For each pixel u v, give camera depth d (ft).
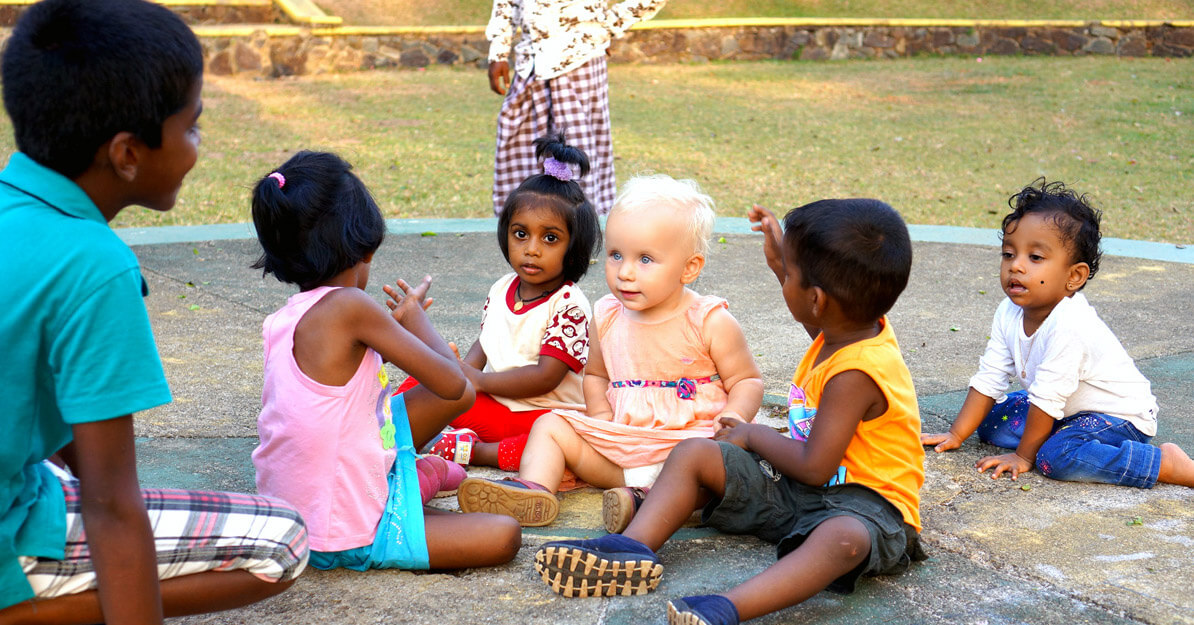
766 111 41.93
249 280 16.90
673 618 6.64
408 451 7.98
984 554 8.13
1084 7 63.77
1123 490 9.45
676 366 9.32
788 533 8.02
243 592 6.29
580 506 9.08
